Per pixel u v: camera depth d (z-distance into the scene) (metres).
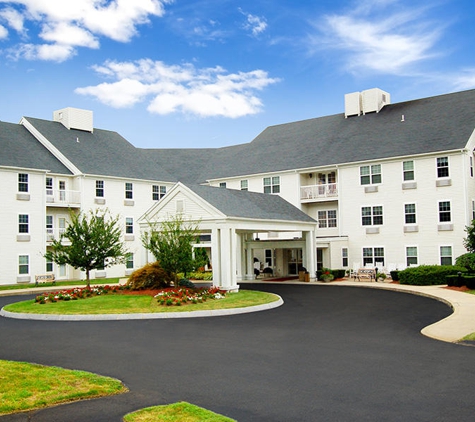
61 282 37.91
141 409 7.98
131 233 45.47
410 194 35.34
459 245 33.12
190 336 14.60
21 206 37.50
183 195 26.55
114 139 49.84
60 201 40.16
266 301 21.89
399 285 29.28
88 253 25.84
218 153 50.72
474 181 34.72
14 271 36.81
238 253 37.38
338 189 38.66
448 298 21.62
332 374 10.07
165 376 10.11
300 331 15.30
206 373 10.30
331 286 30.84
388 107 41.91
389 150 36.62
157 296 22.02
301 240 35.44
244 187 44.03
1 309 21.94
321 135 43.22
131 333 15.22
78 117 47.06
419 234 34.84
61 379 9.61
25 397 8.54
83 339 14.31
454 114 36.56
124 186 45.09
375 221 36.88
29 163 38.59
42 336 14.91
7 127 42.28
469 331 14.27
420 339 13.68
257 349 12.64
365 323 16.70
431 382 9.37
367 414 7.71
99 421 7.56
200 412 7.76
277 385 9.35
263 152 45.53
